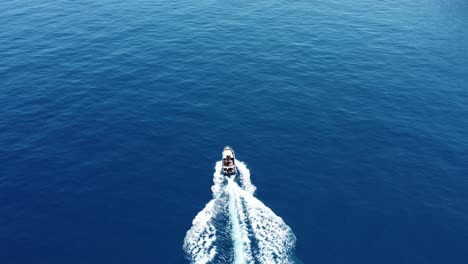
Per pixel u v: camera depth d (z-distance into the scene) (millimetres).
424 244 58812
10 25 129125
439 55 112875
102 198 66938
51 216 63594
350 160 74750
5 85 96625
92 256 57469
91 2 150375
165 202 66062
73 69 104312
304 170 72500
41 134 81188
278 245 57969
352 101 92062
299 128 83375
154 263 56312
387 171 72062
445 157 75000
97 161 74688
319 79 100875
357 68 106000
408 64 108125
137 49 114875
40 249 58375
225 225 60969
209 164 74125
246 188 68125
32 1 150875
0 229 61188
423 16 140500
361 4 151750
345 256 56906
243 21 134750
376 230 60906
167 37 122438
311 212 63812
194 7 146500
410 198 66438
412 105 90438
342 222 62156
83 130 82562
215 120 86000
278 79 100812
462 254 57375
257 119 86250
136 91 95625
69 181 70250
